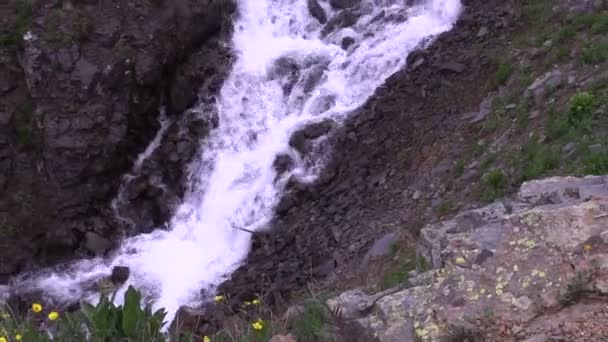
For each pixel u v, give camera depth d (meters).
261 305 9.16
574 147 8.51
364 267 9.03
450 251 5.16
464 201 9.05
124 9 12.73
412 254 8.34
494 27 12.00
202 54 13.33
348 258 9.59
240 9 13.78
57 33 12.33
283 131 12.62
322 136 12.09
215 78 13.23
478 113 10.57
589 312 4.50
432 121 11.14
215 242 11.99
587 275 4.60
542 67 10.37
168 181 12.74
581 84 9.54
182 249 12.02
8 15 12.57
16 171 12.25
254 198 12.13
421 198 9.82
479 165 9.54
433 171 10.12
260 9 13.91
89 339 5.09
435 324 4.77
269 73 13.31
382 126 11.70
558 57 10.26
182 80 13.05
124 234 12.37
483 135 10.09
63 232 12.12
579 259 4.73
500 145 9.63
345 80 12.94
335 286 8.99
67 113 12.23
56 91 12.23
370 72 12.80
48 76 12.23
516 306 4.65
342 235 10.22
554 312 4.57
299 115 12.86
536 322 4.54
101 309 5.20
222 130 12.98
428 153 10.59
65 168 12.14
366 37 13.39
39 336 5.22
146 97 12.74
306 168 12.02
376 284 8.12
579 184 5.98
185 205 12.59
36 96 12.23
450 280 4.98
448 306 4.83
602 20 10.41
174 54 12.95
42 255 12.09
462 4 12.86
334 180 11.55
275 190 12.04
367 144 11.60
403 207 9.93
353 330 5.20
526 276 4.77
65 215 12.17
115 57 12.41
